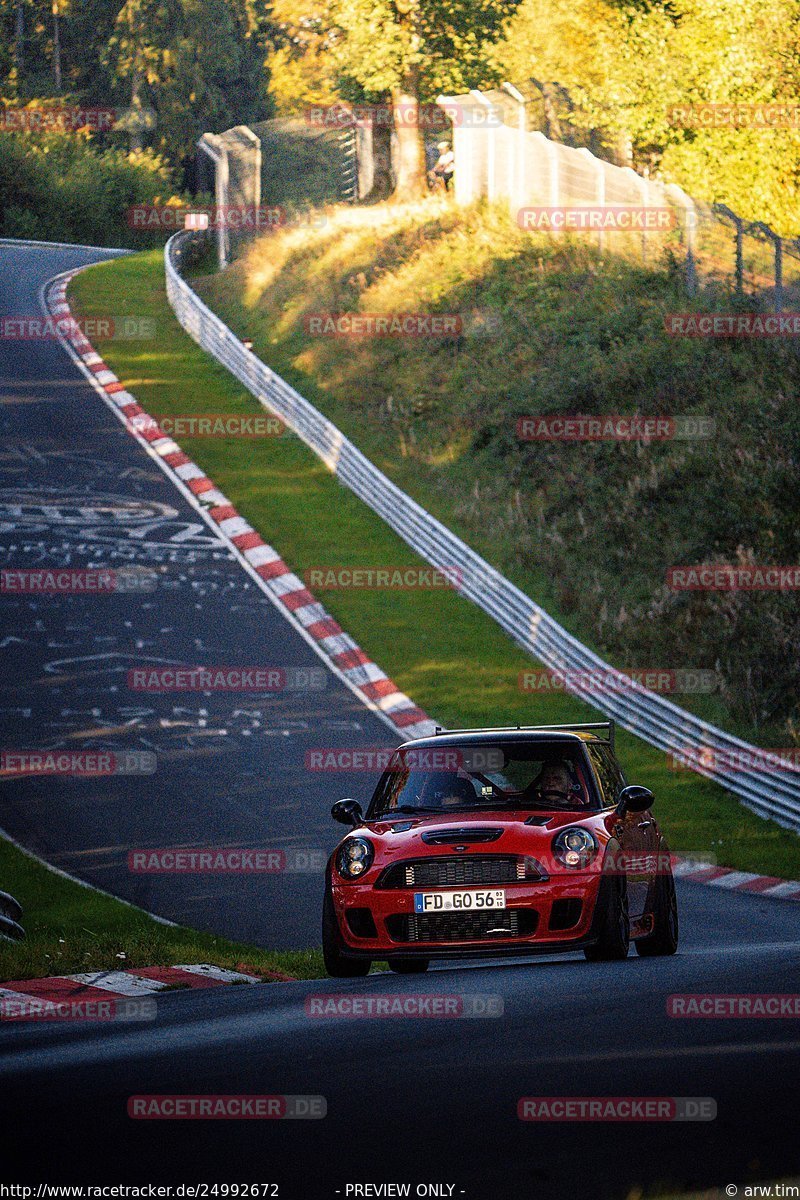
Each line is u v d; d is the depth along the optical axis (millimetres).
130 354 174250
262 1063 20141
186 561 115938
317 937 52375
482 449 139625
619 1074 18047
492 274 166500
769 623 101688
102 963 38469
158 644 99438
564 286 159250
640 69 177250
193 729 85312
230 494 132000
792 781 80188
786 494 115125
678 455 125062
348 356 165250
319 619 106688
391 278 174125
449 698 94750
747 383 131625
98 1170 14156
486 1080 18078
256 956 43781
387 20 197125
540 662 102250
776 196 165375
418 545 121375
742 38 163750
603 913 33844
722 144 165625
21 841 66125
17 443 141125
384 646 102875
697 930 54062
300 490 134375
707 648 101750
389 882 34500
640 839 37750
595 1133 14969
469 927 33875
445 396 151125
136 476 135375
